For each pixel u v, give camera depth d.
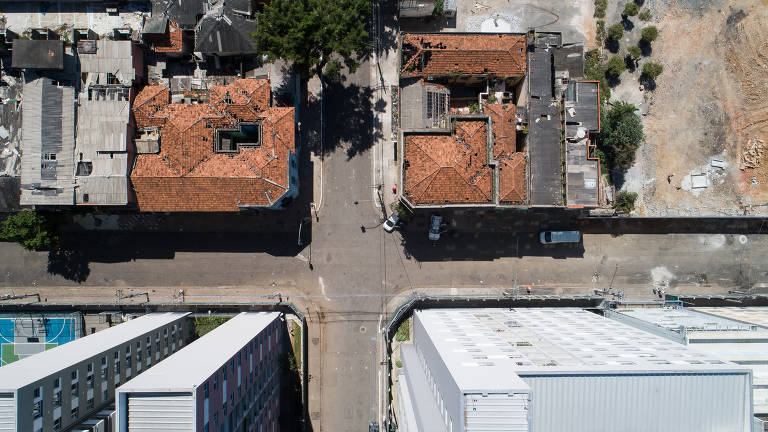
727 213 49.56
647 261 50.34
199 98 45.31
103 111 42.62
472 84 48.16
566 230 49.50
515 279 49.97
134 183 42.75
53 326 48.22
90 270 49.53
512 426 29.62
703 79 49.53
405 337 50.06
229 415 34.56
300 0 40.66
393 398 49.75
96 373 37.38
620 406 32.94
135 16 46.62
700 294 49.78
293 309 48.97
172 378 30.39
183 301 49.47
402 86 45.44
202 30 43.78
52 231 46.44
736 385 33.28
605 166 48.84
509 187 43.28
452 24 49.38
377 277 49.69
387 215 49.47
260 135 43.25
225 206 43.47
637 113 49.59
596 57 48.97
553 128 44.91
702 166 49.66
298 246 49.56
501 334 40.94
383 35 49.28
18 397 30.03
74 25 46.88
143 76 46.50
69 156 42.44
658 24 49.56
